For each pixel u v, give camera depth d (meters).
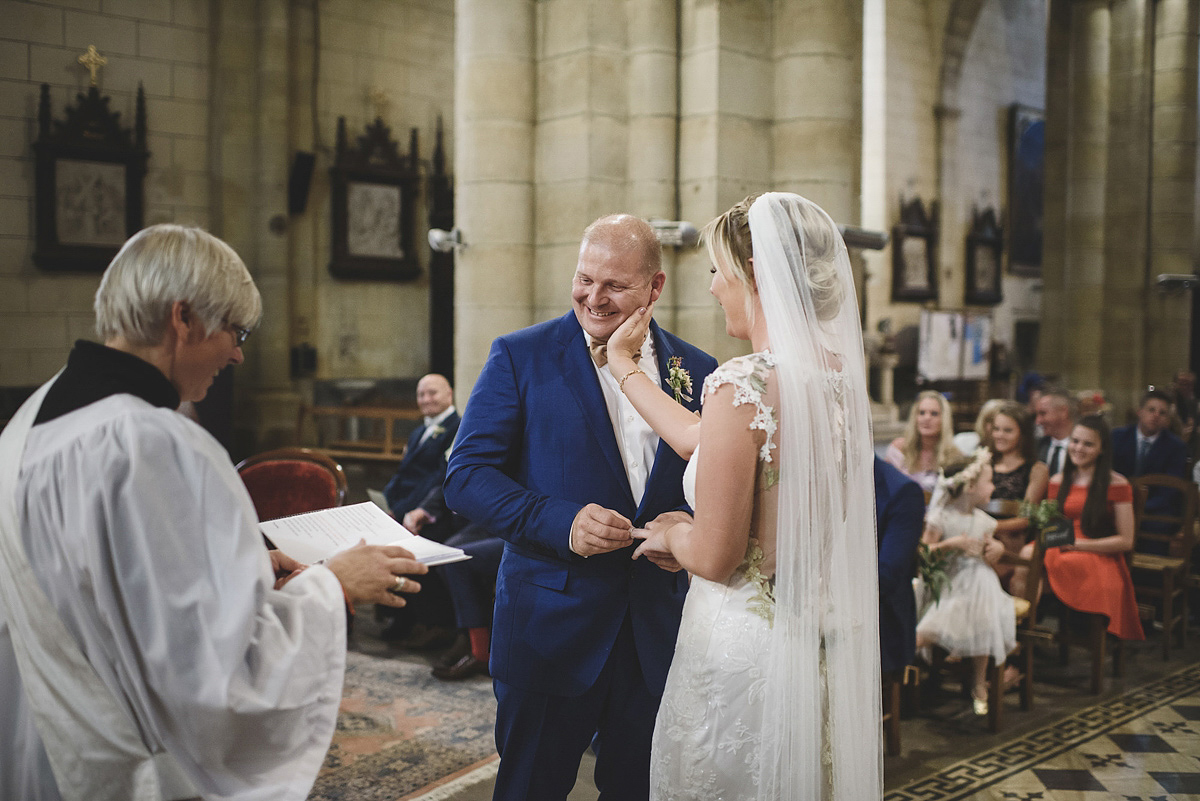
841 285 1.80
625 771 2.21
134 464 1.30
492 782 3.21
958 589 3.87
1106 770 3.44
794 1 5.00
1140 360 11.38
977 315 13.79
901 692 4.08
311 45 9.95
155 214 9.14
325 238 10.27
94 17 8.65
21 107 8.28
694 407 2.32
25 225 8.35
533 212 5.21
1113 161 11.37
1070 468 4.82
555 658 2.12
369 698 4.04
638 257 2.08
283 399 9.67
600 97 4.98
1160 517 5.29
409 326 10.99
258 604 1.38
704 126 4.92
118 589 1.32
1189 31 11.16
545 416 2.21
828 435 1.72
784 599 1.68
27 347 8.38
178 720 1.32
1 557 1.35
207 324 1.44
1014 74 15.07
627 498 2.18
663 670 2.15
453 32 11.16
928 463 4.89
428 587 4.66
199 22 9.32
